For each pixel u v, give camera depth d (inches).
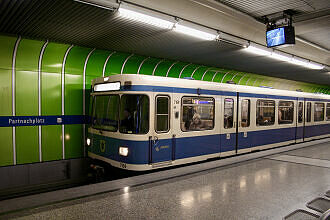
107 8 214.4
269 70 603.2
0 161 299.4
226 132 351.9
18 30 275.7
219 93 341.4
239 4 275.3
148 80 265.0
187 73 535.8
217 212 165.2
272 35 307.0
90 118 318.3
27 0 200.2
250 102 389.7
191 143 305.3
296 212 167.3
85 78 375.2
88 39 313.4
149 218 154.7
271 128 431.2
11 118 306.8
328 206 177.0
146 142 260.4
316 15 305.6
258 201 184.2
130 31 283.1
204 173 253.6
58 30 277.1
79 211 161.0
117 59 405.4
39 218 149.4
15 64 307.9
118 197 186.4
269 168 276.4
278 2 268.8
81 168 366.3
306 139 532.7
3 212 154.9
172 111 284.5
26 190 315.3
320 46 459.5
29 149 321.7
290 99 478.9
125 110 264.5
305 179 237.1
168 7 250.2
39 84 328.5
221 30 311.4
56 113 345.1
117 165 269.3
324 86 1077.1
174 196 191.2
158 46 357.7
